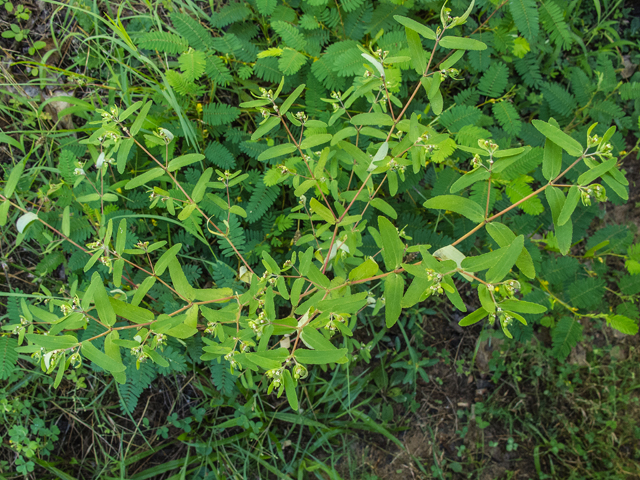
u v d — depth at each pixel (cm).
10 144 266
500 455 345
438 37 155
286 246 279
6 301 273
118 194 249
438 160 200
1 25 271
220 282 246
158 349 241
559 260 281
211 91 265
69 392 279
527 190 234
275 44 285
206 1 287
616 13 339
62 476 277
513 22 274
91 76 282
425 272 141
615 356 355
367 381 320
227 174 193
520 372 339
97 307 143
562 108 301
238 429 307
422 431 337
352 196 201
